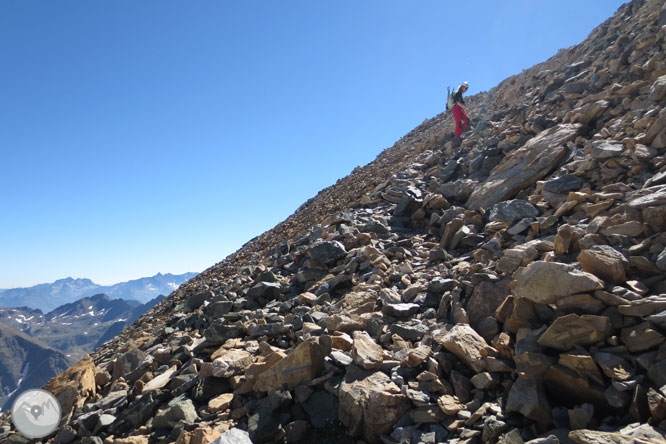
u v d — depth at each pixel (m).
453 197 12.11
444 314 6.42
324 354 5.85
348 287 9.02
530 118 13.59
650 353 3.60
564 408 3.86
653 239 5.00
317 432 4.80
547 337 4.29
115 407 6.57
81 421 6.14
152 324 14.08
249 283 12.03
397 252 9.54
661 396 3.12
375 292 7.78
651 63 10.51
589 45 18.08
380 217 13.06
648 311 3.84
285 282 10.99
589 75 13.35
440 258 8.55
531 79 21.20
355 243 11.24
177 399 5.95
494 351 4.81
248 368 5.96
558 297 4.55
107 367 8.57
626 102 9.98
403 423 4.38
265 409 5.11
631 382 3.45
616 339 3.91
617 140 8.50
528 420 3.83
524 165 10.40
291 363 5.64
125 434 5.74
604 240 5.48
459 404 4.35
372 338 6.28
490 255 7.43
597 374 3.75
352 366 5.39
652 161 7.00
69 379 7.29
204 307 11.30
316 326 7.04
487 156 12.84
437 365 4.89
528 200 8.92
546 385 4.13
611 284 4.56
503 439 3.59
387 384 4.84
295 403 5.29
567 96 12.81
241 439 4.12
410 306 6.81
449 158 16.95
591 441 2.93
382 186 16.98
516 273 5.23
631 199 6.10
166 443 5.01
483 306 5.87
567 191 8.03
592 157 8.17
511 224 8.20
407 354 5.39
